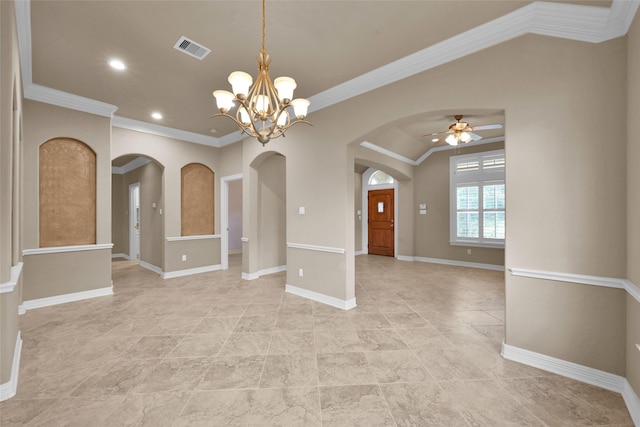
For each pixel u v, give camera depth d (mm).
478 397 1853
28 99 3506
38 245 3588
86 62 2922
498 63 2363
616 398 1842
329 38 2537
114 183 7883
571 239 2074
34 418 1651
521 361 2258
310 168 3869
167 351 2445
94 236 4059
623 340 1896
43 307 3572
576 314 2055
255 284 4711
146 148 4945
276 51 2734
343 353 2414
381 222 8000
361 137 3352
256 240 5219
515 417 1672
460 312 3383
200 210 5734
